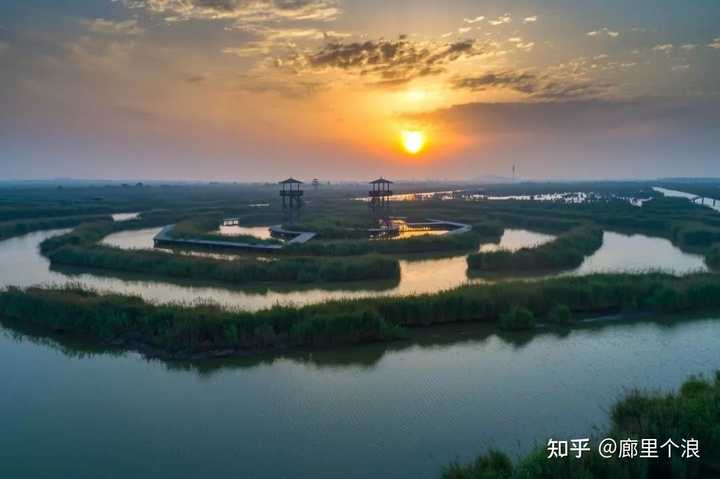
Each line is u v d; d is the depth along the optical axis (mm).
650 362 25641
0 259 56750
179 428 19438
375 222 83562
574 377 23812
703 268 48750
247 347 26797
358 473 16422
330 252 56062
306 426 19469
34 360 26359
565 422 19484
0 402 21719
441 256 57906
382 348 27609
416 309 30953
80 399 21938
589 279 36531
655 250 61781
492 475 13875
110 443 18453
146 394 22375
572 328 30844
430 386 22922
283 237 73000
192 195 186250
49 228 85875
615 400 21281
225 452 17766
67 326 29844
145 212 105500
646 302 33906
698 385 19469
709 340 28750
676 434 15078
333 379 23766
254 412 20641
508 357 26406
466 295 32125
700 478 14727
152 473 16578
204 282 44531
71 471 16766
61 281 44938
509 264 49000
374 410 20719
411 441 18312
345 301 30906
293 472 16516
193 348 26422
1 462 17281
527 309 31656
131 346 27406
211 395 22219
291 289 41875
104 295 33094
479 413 20328
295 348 27172
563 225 83812
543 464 14188
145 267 48469
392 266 45625
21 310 31812
